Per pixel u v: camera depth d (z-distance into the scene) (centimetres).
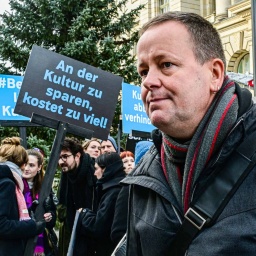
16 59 1188
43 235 439
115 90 369
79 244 346
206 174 114
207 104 118
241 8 1606
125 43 1355
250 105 122
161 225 119
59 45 1274
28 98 338
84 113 356
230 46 1706
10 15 1235
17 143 347
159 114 114
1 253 298
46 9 1225
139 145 327
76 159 410
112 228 297
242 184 110
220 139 114
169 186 124
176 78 113
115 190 336
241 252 104
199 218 111
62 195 451
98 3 1252
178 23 116
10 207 304
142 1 2173
